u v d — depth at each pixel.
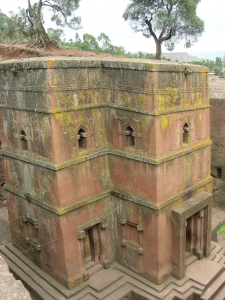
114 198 12.45
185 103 11.53
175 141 11.38
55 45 25.47
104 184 12.27
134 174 11.49
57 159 10.57
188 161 12.16
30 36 28.00
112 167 12.20
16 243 13.94
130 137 11.57
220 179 19.06
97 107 11.52
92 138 11.61
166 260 11.80
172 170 11.42
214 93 18.78
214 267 12.66
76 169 11.21
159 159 10.64
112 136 11.87
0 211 18.47
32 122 11.02
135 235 12.20
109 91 11.45
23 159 11.80
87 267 12.48
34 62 10.04
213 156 18.98
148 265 11.84
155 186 10.89
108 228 12.70
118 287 11.78
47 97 10.02
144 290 11.55
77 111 10.90
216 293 11.78
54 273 12.03
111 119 11.69
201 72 12.00
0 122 12.62
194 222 13.11
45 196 11.42
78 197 11.45
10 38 30.28
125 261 12.71
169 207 11.55
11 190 13.04
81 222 11.67
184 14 27.08
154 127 10.43
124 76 10.81
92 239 12.63
